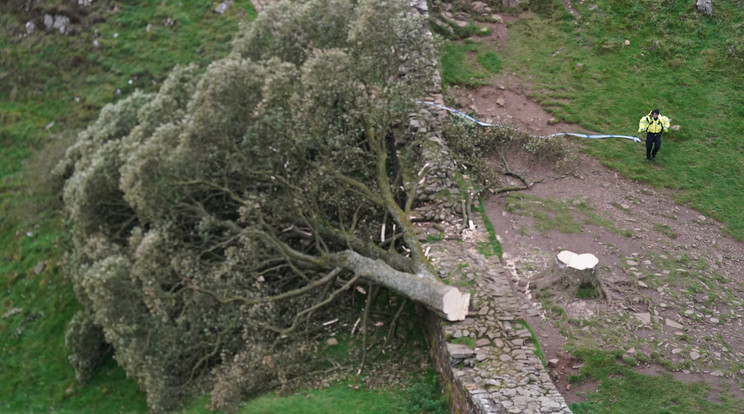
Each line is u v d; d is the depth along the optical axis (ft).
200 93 48.44
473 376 42.42
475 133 64.39
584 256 49.24
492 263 51.13
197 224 53.62
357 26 53.16
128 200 48.62
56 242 68.69
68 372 61.67
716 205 61.77
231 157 49.52
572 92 72.54
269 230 49.73
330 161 52.34
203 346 51.08
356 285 54.85
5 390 61.05
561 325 47.29
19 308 66.33
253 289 51.44
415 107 62.49
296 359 49.32
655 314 48.78
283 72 47.91
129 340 49.49
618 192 62.34
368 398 46.39
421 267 49.19
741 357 46.03
